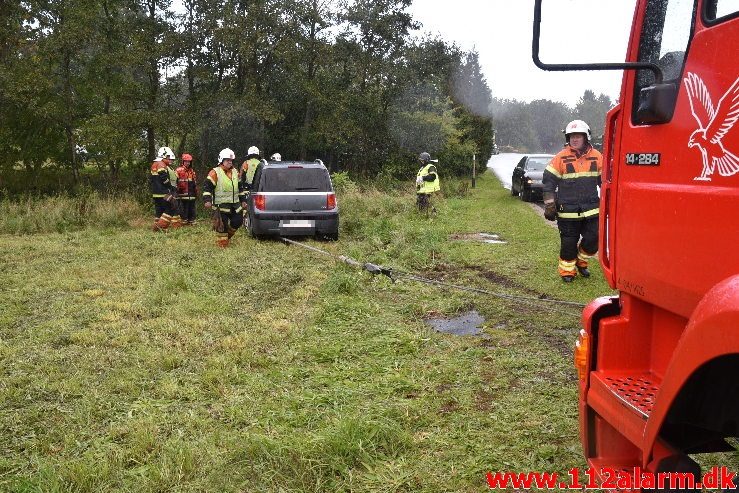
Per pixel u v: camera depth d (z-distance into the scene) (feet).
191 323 21.79
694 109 7.69
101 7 59.52
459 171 104.73
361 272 29.32
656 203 8.43
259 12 60.75
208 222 50.67
